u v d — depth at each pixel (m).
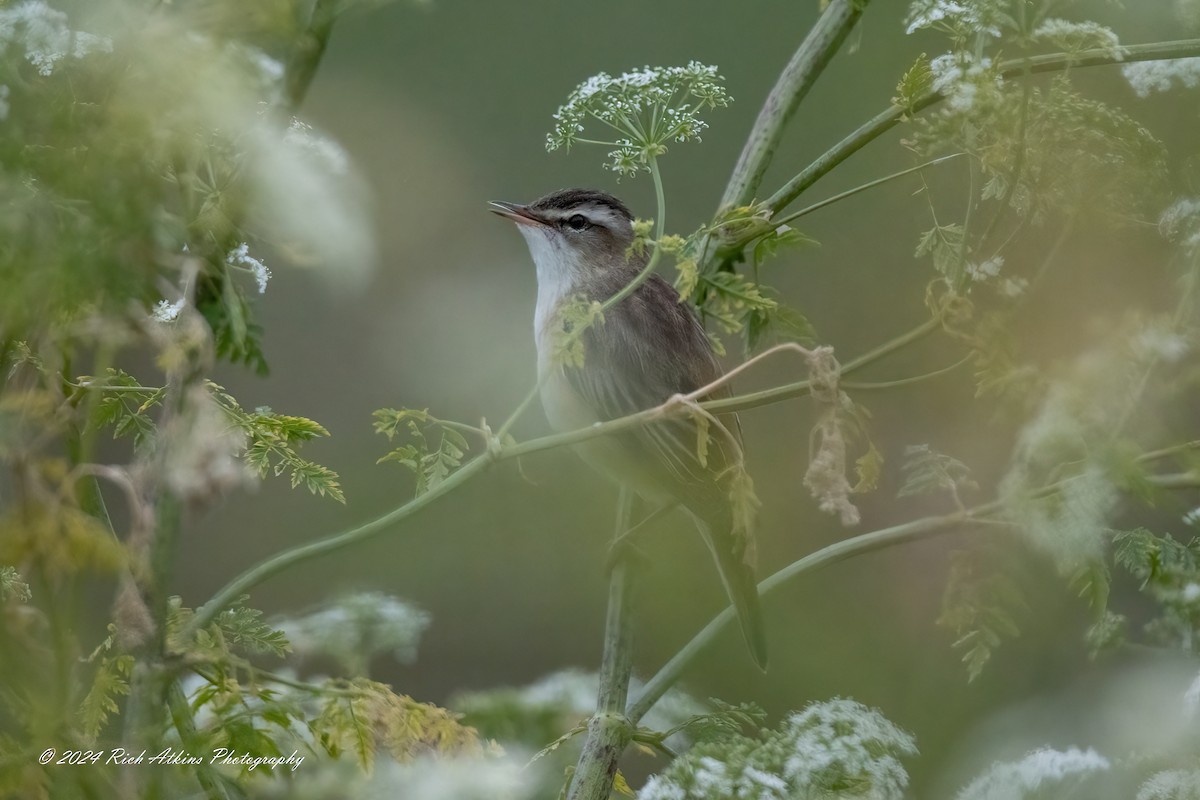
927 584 14.76
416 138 18.61
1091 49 6.10
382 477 16.98
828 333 17.61
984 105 5.79
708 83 7.10
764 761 5.01
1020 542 5.32
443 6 19.38
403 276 18.36
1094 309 5.29
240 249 4.31
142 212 3.39
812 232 18.17
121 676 4.73
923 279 17.69
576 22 19.19
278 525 16.38
